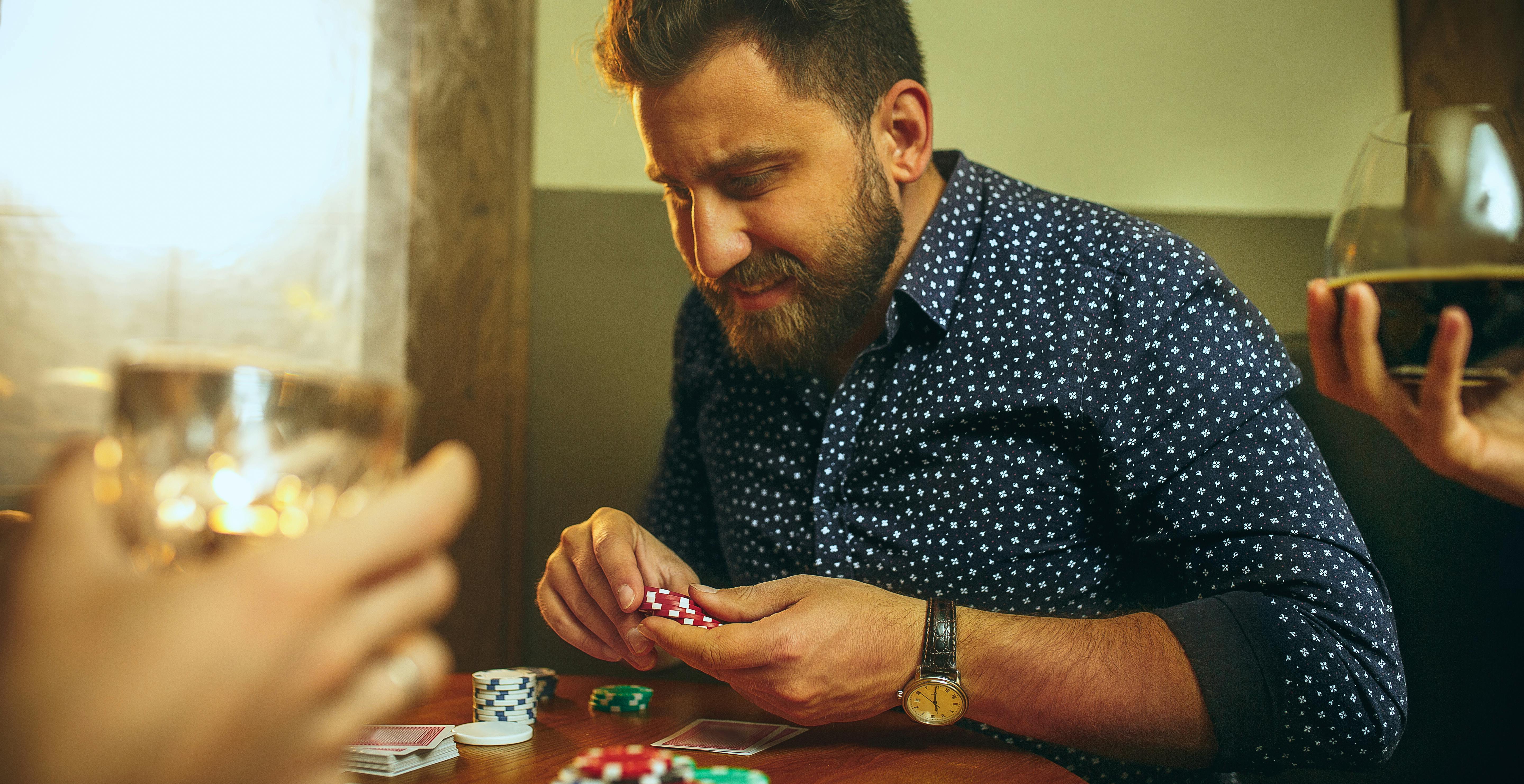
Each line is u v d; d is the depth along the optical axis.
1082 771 1.18
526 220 2.59
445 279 2.57
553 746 0.91
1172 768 0.95
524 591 2.51
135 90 2.71
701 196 1.16
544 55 2.62
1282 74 2.48
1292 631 0.90
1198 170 2.50
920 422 1.26
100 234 2.70
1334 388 0.56
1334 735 0.87
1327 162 2.47
